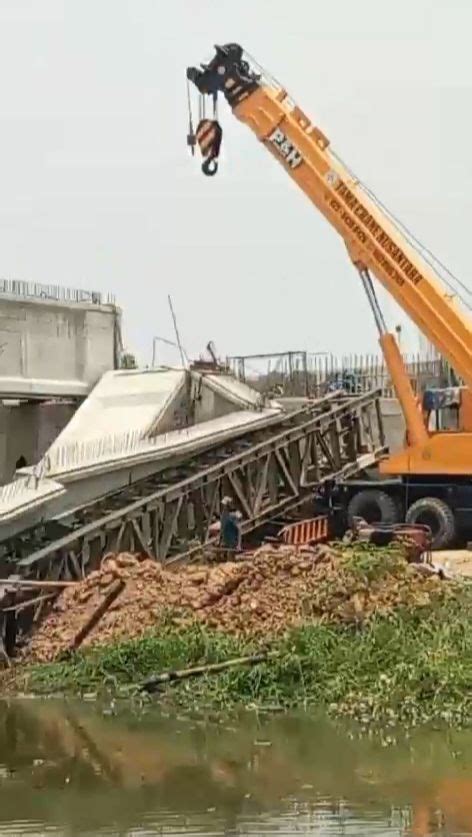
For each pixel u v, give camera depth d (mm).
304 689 17594
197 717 16953
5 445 35625
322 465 34219
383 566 19953
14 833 12320
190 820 12609
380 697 17062
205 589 20531
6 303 35188
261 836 12062
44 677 19000
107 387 35594
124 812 12883
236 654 18641
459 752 15078
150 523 26656
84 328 37594
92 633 20250
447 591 19703
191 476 29422
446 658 17578
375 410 36938
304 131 29234
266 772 14242
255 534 31031
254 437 32969
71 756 15039
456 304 28516
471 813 12789
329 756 14992
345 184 29031
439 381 32031
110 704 17734
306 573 20516
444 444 30172
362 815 12734
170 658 18703
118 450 29844
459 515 30594
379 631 18297
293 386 41500
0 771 14477
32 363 35906
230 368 39750
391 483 31078
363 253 28984
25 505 24297
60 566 23266
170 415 34062
